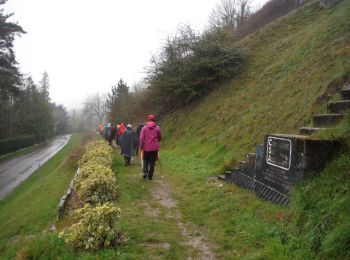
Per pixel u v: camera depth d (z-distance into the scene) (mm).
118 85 43375
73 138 75562
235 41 24625
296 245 4738
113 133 25172
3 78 37000
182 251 5316
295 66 14820
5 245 9188
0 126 53344
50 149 55469
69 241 5324
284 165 6582
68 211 8852
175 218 7012
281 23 24000
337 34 13867
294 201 5688
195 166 12688
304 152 5934
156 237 5891
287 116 11211
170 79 22984
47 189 15344
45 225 9484
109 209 5566
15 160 40875
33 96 71625
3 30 35938
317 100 9992
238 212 6781
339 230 4199
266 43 22594
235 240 5566
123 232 5977
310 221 4926
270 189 7105
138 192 9422
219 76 21609
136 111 31531
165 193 9289
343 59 11188
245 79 19641
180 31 27234
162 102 25547
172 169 12930
